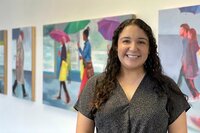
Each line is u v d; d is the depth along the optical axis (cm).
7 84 368
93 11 253
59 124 293
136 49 132
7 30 364
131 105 131
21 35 334
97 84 142
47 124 310
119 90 137
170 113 133
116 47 142
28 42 323
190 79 187
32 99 323
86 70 255
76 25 264
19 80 342
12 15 354
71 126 277
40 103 317
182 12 189
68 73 273
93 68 248
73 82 268
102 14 245
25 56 329
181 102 134
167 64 199
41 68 311
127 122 129
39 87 317
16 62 346
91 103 139
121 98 133
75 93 266
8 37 362
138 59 134
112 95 135
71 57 270
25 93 333
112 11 237
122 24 139
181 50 191
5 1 366
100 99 135
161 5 203
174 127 134
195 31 183
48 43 297
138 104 131
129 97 134
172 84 136
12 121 364
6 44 364
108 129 133
